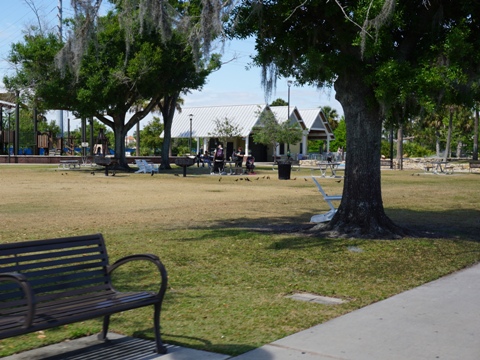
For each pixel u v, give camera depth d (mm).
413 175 41344
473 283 8203
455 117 63250
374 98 11398
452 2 11250
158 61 34219
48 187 25906
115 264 5555
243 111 69625
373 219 11742
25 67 35562
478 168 48312
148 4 11414
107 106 36719
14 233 11930
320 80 12062
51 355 5172
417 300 7219
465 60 11367
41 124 89125
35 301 4336
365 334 5840
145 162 39750
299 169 50781
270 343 5527
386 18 10000
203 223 13984
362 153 11766
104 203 19047
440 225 14180
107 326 5609
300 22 11836
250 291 7574
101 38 33906
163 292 5227
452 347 5492
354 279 8336
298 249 10289
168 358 5113
